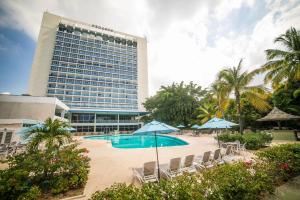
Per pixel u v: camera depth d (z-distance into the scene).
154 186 2.80
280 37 15.09
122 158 9.10
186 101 35.62
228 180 3.14
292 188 4.09
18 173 3.96
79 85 51.72
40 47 50.38
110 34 68.19
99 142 18.39
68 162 4.93
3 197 3.72
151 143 21.19
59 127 5.80
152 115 42.84
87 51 57.75
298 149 5.45
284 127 21.39
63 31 56.38
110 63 60.47
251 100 14.00
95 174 6.29
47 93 46.75
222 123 9.41
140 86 64.88
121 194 2.51
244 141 10.95
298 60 14.19
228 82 14.45
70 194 4.36
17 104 22.03
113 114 46.62
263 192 3.81
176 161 5.32
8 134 14.68
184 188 2.68
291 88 20.48
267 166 4.21
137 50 68.75
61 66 51.09
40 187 4.50
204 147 12.45
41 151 5.31
